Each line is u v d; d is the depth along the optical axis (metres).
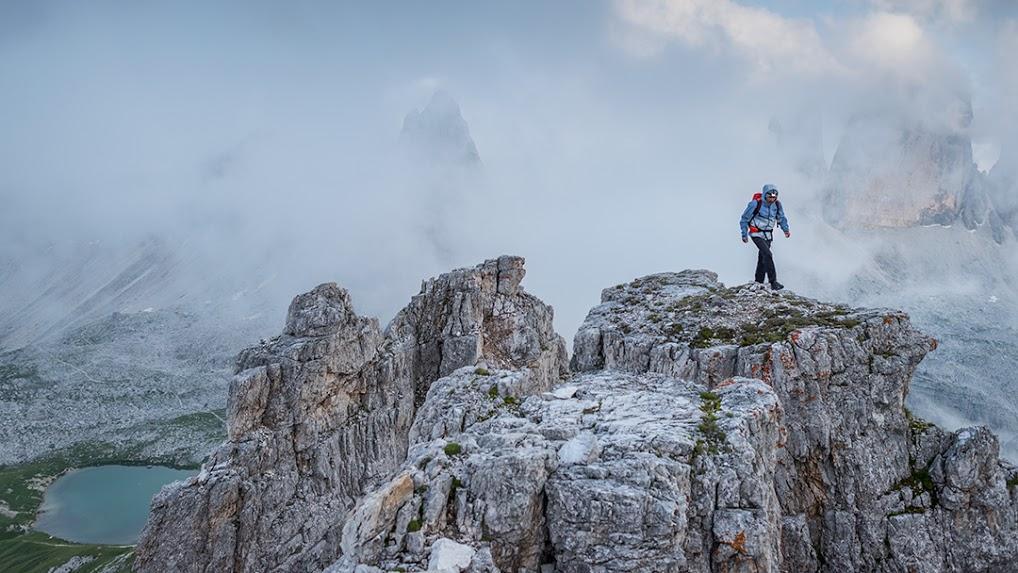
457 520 19.05
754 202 46.09
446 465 20.53
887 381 35.03
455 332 63.91
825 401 34.69
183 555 51.31
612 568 18.52
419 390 64.38
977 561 32.34
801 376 34.69
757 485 20.39
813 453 34.25
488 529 18.94
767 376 34.81
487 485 19.34
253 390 56.75
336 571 17.77
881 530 33.00
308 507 56.12
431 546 18.09
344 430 60.00
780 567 23.06
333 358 59.88
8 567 172.25
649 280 54.28
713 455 21.09
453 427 24.70
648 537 18.70
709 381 36.03
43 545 185.25
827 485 34.06
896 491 33.66
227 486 53.22
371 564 17.64
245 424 56.44
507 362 63.44
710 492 20.23
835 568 33.19
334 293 64.31
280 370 58.50
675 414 23.88
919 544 32.41
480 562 17.78
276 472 56.16
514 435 21.98
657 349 39.00
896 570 32.34
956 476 33.16
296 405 58.31
